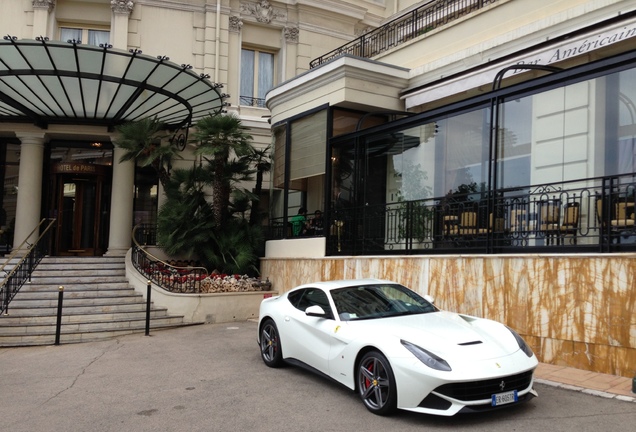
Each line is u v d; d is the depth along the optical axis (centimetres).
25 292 1297
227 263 1483
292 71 1947
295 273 1340
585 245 753
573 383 643
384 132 1180
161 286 1314
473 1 1280
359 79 1281
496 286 823
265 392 650
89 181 1762
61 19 1736
